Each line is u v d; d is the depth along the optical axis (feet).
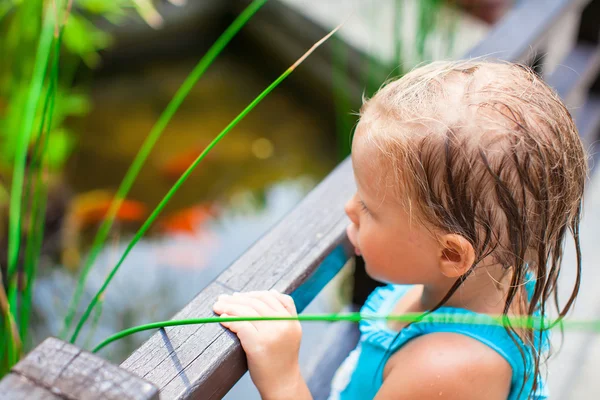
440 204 1.92
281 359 2.06
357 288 3.62
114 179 6.55
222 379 2.01
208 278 5.71
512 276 2.06
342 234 2.48
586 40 5.08
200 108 7.53
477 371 2.14
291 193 6.61
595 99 5.46
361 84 7.04
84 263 5.80
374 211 2.10
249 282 2.26
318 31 7.43
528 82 2.00
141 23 7.92
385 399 2.25
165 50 8.25
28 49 4.93
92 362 1.56
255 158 6.94
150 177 6.61
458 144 1.85
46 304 5.41
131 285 5.62
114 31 7.79
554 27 3.98
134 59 8.05
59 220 5.72
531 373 2.27
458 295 2.23
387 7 7.36
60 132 5.75
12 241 3.31
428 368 2.16
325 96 7.50
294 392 2.08
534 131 1.87
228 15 8.46
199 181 6.61
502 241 1.96
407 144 1.91
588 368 4.10
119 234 6.05
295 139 7.21
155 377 1.88
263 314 2.06
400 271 2.17
